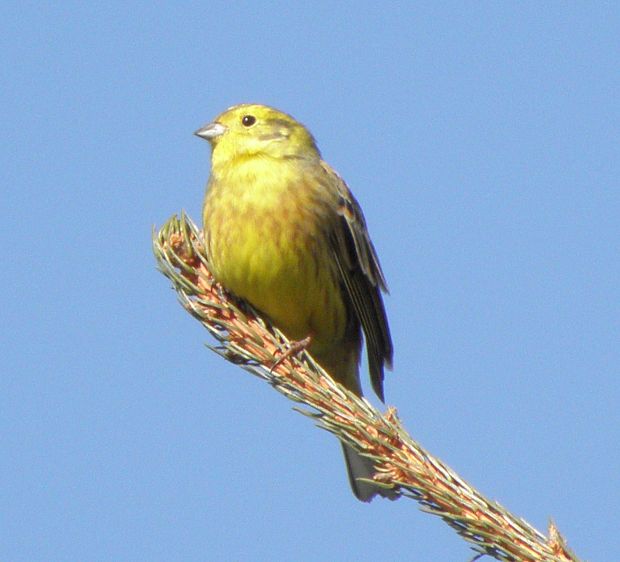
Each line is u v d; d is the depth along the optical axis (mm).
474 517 6621
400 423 7270
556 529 6250
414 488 6840
